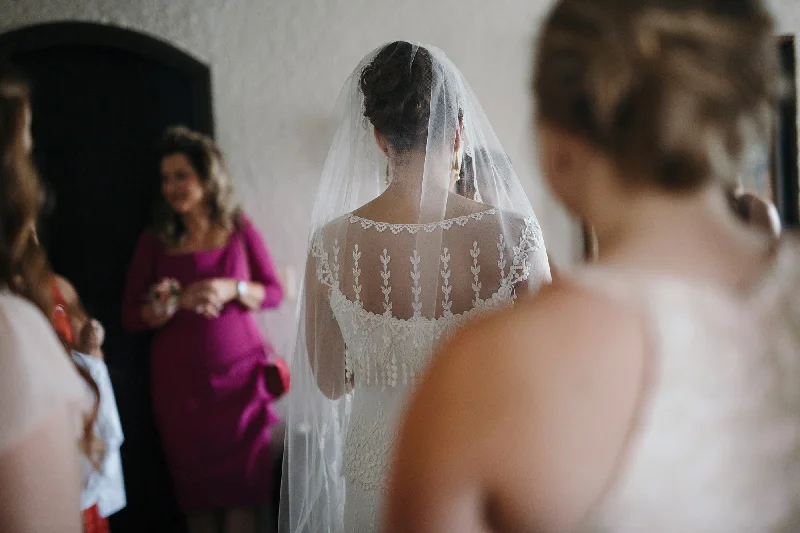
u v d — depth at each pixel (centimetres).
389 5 343
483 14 349
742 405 58
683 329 58
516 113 349
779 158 335
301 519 171
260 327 335
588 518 56
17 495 80
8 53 311
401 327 140
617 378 57
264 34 334
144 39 322
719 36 55
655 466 56
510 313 62
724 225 63
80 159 325
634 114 56
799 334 62
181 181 304
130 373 333
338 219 152
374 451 140
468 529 58
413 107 141
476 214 141
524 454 56
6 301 87
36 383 83
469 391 59
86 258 327
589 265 63
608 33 56
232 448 298
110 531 328
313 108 339
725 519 57
